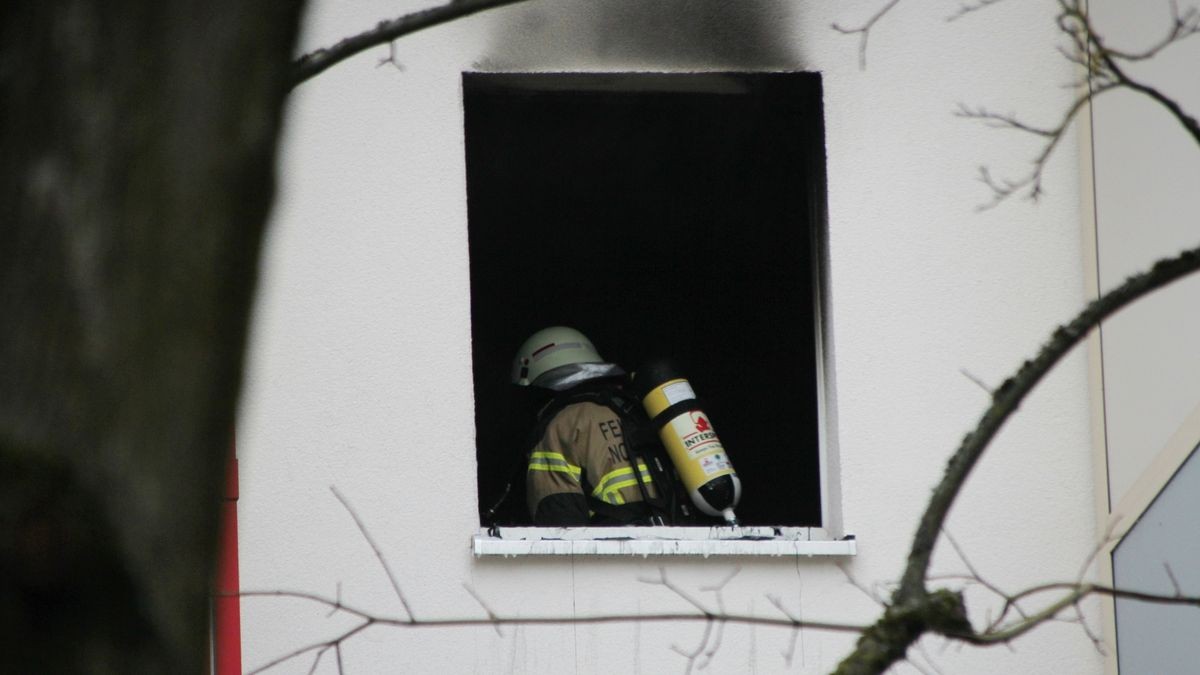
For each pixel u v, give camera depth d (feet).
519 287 104.42
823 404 72.18
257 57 17.75
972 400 71.10
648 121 85.81
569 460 72.28
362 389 68.18
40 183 17.08
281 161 18.62
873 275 71.56
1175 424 68.03
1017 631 32.22
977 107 72.64
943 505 32.01
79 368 16.93
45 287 16.98
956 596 31.14
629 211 99.91
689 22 71.87
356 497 67.41
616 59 71.20
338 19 69.46
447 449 68.23
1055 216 72.49
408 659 66.44
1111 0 71.56
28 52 17.29
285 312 68.28
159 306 17.15
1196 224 68.28
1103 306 33.45
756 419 96.17
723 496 71.10
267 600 65.92
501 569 67.62
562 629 67.26
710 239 100.73
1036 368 33.01
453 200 69.72
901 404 70.85
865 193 71.97
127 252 17.12
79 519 16.81
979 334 71.56
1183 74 69.26
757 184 95.30
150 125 17.28
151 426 17.07
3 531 16.70
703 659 67.46
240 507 66.54
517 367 76.84
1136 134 70.44
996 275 71.97
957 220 72.13
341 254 68.90
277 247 68.64
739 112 79.66
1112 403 70.44
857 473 70.13
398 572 67.10
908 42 72.79
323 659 65.87
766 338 98.53
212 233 17.37
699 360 99.45
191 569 17.22
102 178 17.15
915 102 72.54
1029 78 72.95
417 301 69.00
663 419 72.33
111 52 17.29
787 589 68.44
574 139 90.22
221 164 17.46
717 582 68.23
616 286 103.35
